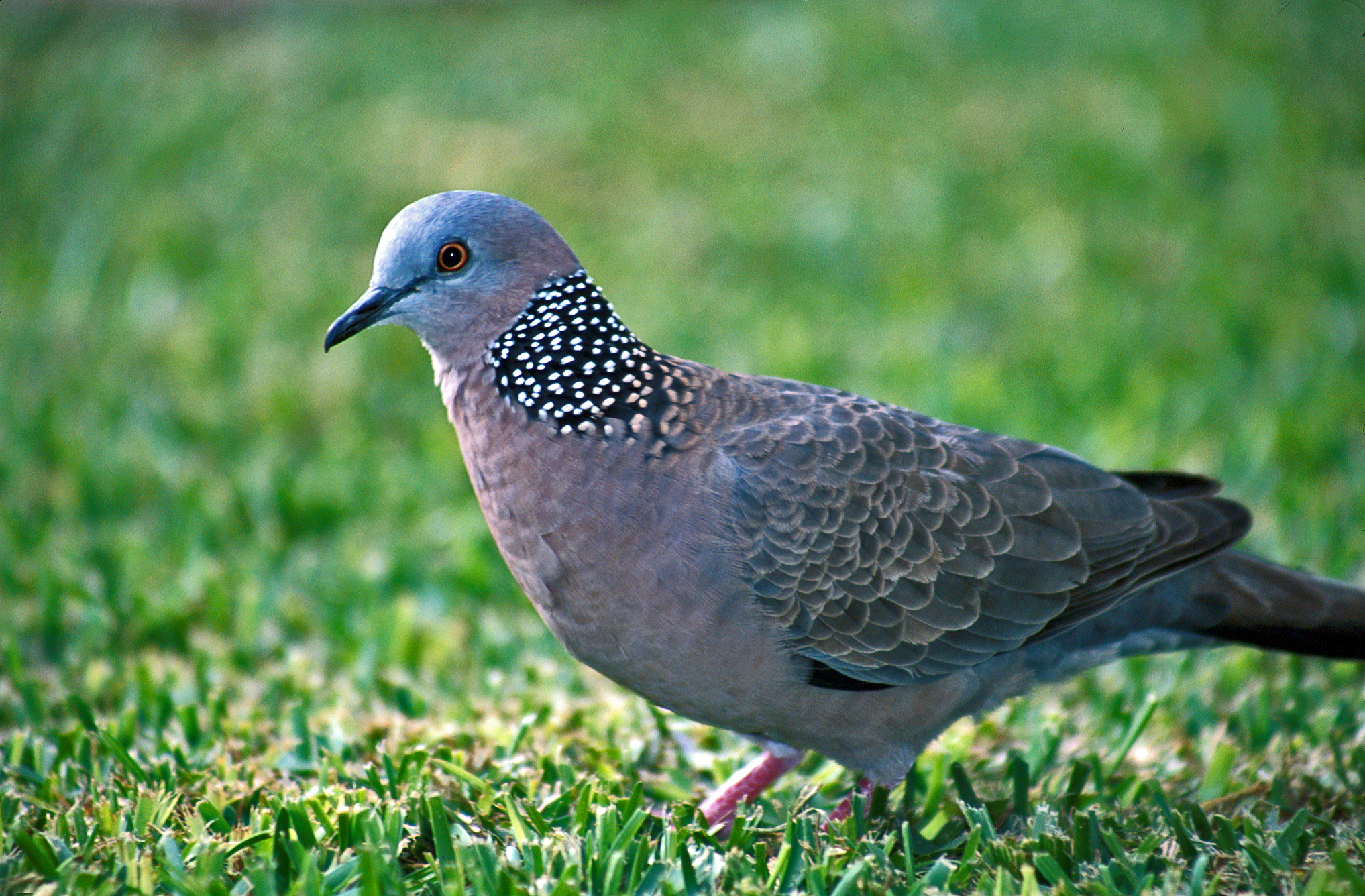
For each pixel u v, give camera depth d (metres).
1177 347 14.37
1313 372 13.52
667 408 7.29
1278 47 20.22
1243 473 11.98
